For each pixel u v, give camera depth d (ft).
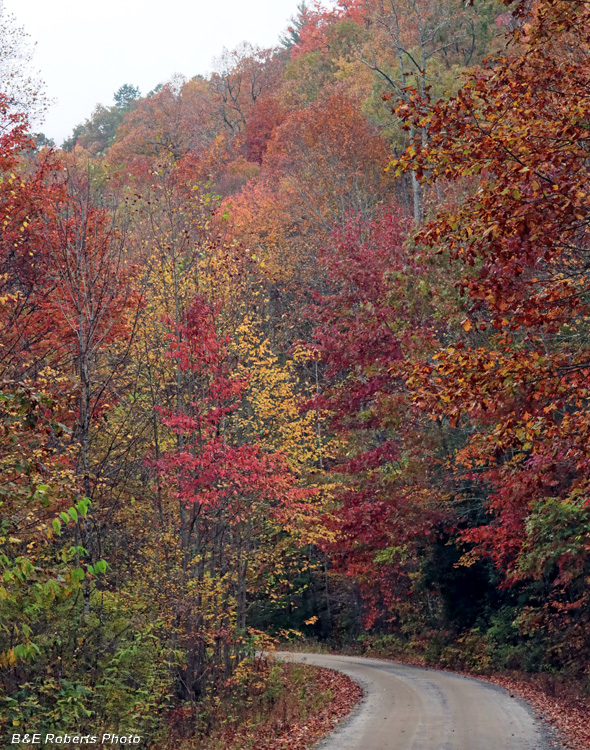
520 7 32.65
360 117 135.03
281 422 72.18
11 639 41.75
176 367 60.49
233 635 65.10
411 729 44.27
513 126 31.60
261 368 67.92
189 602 55.93
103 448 60.64
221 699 63.31
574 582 67.41
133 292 59.00
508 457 64.59
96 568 24.07
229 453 55.98
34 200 54.70
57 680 42.98
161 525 59.72
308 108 144.77
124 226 57.98
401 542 79.25
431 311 67.21
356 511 75.82
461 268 57.00
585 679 61.62
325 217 138.10
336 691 67.21
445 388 32.73
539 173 31.14
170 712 57.31
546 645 73.20
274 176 160.04
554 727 43.70
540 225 30.48
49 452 40.34
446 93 32.27
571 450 33.40
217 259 62.49
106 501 57.57
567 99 32.40
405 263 73.00
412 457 77.05
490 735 41.27
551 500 52.95
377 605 124.77
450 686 66.69
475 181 71.10
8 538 29.30
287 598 139.95
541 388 32.32
